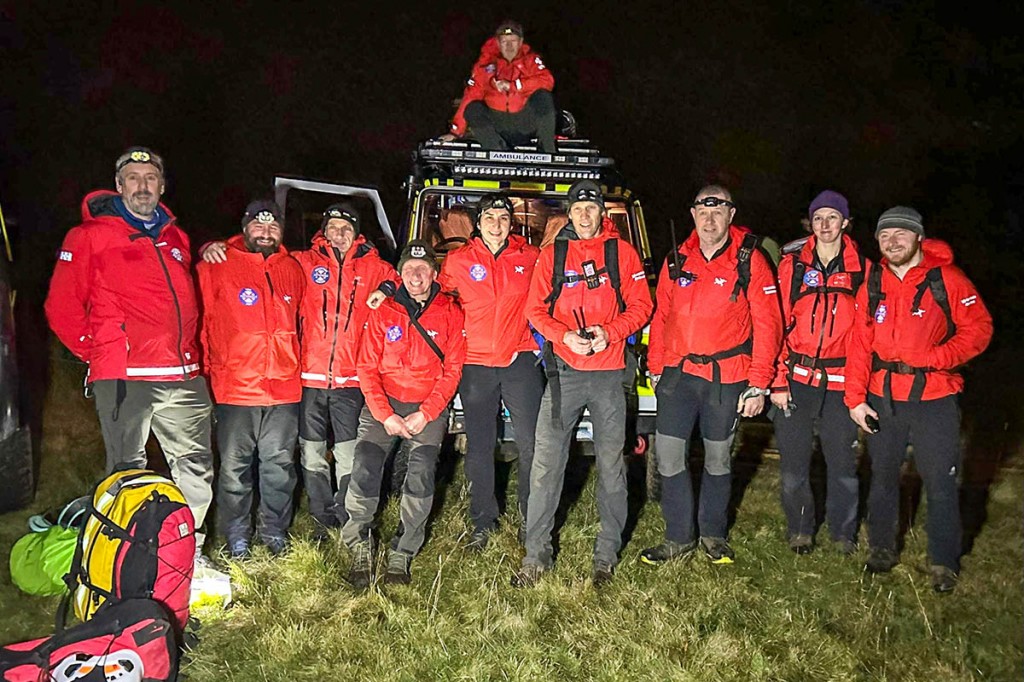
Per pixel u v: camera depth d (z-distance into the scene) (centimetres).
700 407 410
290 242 672
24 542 377
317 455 439
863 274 411
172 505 328
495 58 586
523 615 370
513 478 544
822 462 611
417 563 418
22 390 565
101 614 293
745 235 400
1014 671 346
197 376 389
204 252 409
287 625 359
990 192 1208
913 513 507
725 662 341
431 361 396
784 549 447
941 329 393
